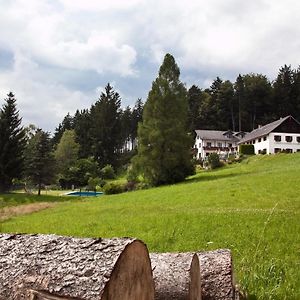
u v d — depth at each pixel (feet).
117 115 337.93
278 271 30.19
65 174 259.80
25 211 106.83
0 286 11.53
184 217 61.72
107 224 63.67
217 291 20.65
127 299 11.36
